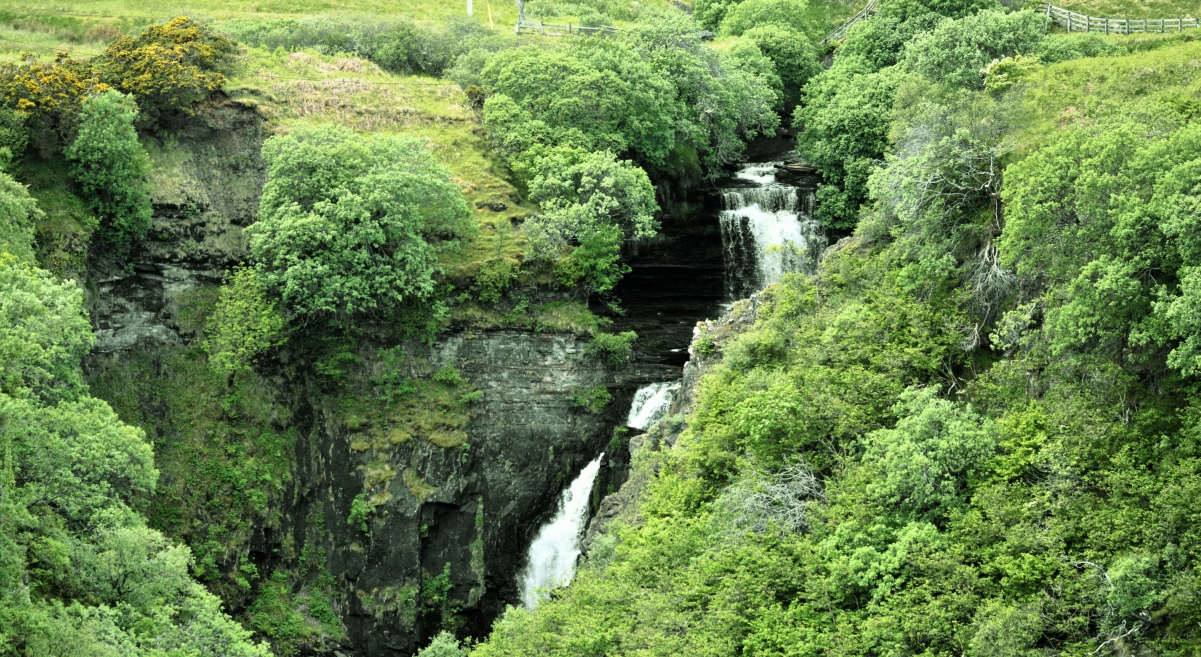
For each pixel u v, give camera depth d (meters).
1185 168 47.97
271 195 77.31
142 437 61.84
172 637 53.31
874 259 66.25
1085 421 49.44
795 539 53.09
